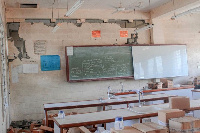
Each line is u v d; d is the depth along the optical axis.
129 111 3.67
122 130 2.31
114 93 6.13
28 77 6.57
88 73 6.98
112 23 7.36
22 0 5.85
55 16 6.76
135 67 7.40
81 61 6.92
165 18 7.91
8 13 6.41
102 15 7.21
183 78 8.12
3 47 4.82
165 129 2.24
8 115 5.78
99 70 7.09
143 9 7.39
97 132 3.12
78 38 7.02
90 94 7.07
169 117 2.59
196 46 8.33
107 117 3.29
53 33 6.80
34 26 6.66
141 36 7.68
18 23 6.56
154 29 7.68
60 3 6.25
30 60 6.60
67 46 6.78
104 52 7.15
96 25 7.20
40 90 6.66
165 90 6.77
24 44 6.57
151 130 2.19
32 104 6.58
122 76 7.30
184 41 8.16
